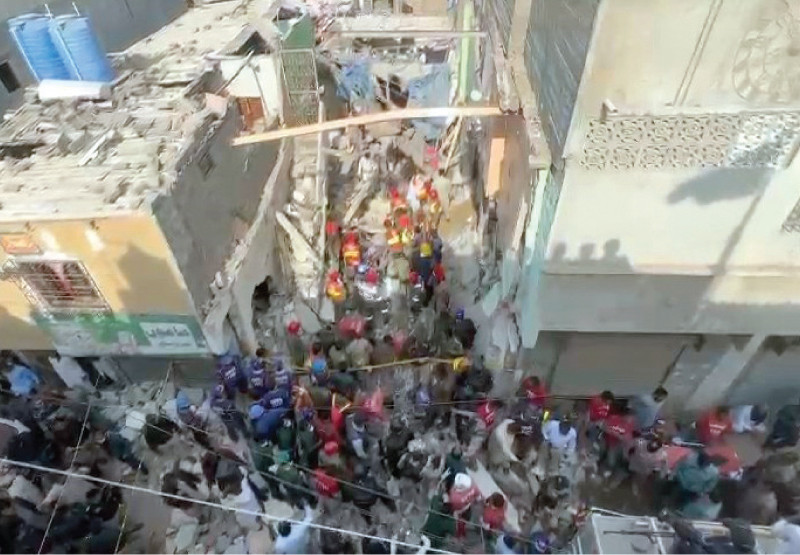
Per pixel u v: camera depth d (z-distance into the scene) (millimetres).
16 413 10141
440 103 16531
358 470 9188
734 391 10680
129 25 16562
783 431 9500
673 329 9320
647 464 9055
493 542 8367
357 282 12672
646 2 5922
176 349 9797
